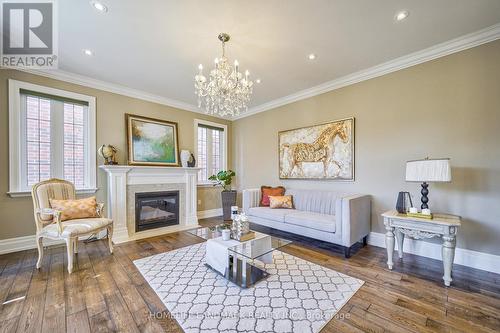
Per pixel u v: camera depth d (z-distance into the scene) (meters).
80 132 3.48
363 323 1.57
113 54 2.79
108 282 2.12
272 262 2.60
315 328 1.51
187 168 4.33
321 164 3.81
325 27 2.29
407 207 2.57
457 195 2.54
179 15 2.10
